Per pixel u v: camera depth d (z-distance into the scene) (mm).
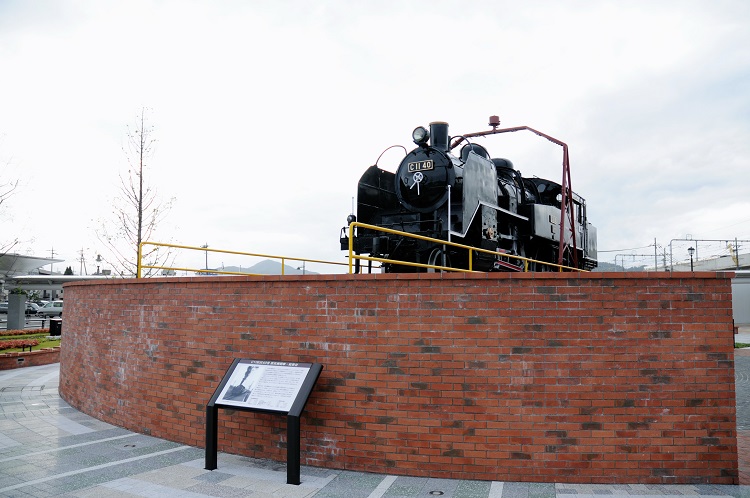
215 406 6594
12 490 5871
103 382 9336
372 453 6418
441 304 6312
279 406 6238
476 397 6191
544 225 13133
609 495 5652
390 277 6457
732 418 6090
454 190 10758
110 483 6098
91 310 9922
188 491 5836
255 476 6324
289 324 6934
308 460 6699
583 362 6117
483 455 6148
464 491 5773
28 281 37344
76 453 7297
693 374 6117
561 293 6168
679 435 6074
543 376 6129
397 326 6418
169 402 7953
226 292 7434
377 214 11875
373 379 6461
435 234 10477
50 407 10539
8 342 19984
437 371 6281
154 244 9133
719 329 6145
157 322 8195
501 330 6191
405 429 6332
